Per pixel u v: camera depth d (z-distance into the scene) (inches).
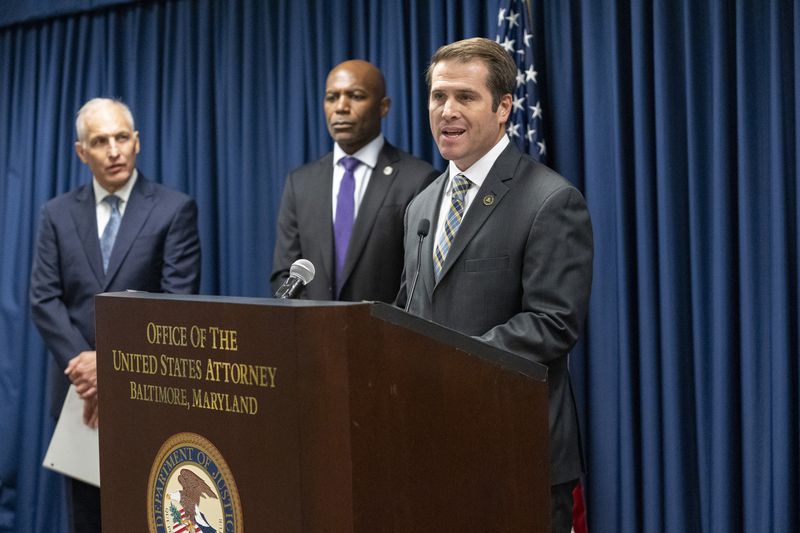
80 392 126.3
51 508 174.1
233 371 47.7
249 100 162.7
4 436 177.8
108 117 136.7
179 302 50.3
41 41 181.8
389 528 48.0
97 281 134.9
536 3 135.8
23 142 183.3
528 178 84.7
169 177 169.9
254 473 46.9
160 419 51.4
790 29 118.0
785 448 114.3
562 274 80.5
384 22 151.3
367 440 46.9
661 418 125.6
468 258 83.5
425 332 50.4
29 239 180.7
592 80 130.0
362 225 124.5
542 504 58.2
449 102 84.4
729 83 122.2
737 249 121.9
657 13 125.0
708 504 121.6
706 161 123.5
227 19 165.2
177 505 50.8
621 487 126.8
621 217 127.2
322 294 124.9
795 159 116.7
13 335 179.2
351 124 128.9
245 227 161.9
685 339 124.6
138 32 172.6
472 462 53.2
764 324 118.0
